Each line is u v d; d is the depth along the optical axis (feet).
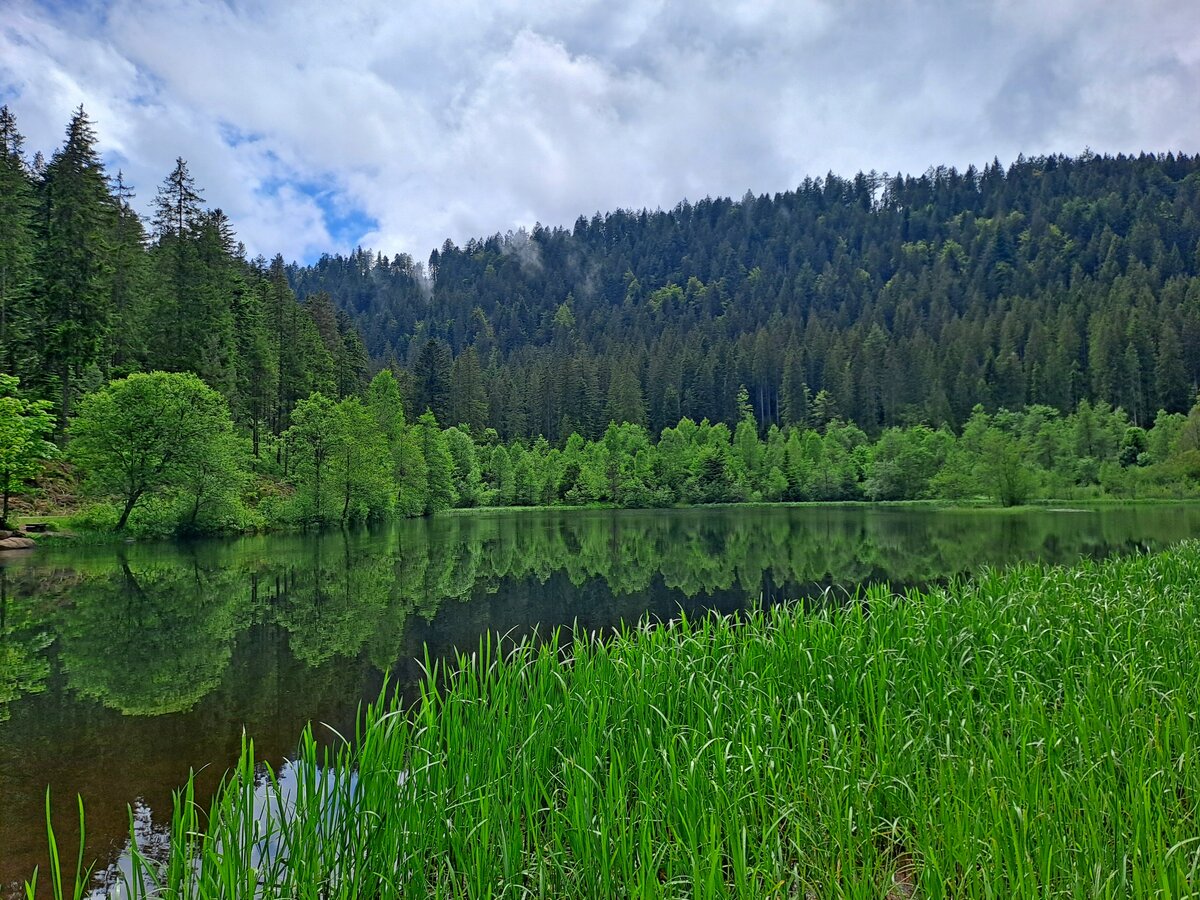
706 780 14.35
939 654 22.80
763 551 95.14
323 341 215.10
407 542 109.09
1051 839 11.89
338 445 137.39
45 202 124.26
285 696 31.37
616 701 18.69
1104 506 179.42
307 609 52.21
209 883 11.57
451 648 40.34
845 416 342.03
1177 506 173.88
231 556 84.17
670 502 258.98
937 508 203.72
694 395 371.97
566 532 134.21
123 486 100.42
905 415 323.16
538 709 17.60
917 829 13.35
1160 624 25.50
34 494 103.86
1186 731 15.19
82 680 33.86
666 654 21.74
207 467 107.14
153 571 70.44
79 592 58.59
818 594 59.62
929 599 29.14
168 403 100.99
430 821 13.76
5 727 27.48
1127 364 284.20
